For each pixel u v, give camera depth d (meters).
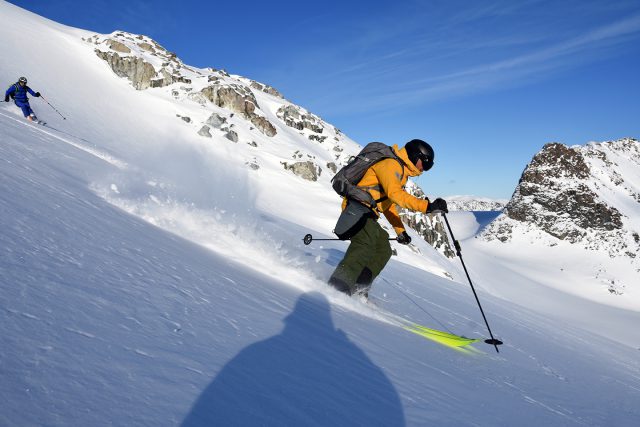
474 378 2.66
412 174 4.32
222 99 35.28
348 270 4.18
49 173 4.43
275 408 1.32
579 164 61.31
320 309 3.03
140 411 1.06
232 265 3.64
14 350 1.11
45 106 21.91
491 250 56.91
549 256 54.75
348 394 1.64
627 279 50.25
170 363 1.36
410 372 2.24
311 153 37.50
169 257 2.84
